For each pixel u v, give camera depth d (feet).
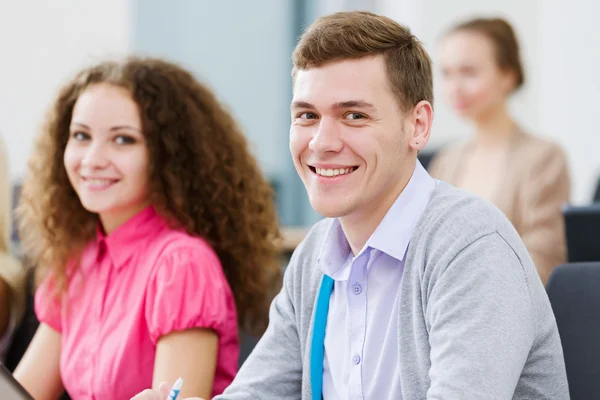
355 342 6.75
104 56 9.80
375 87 6.36
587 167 21.88
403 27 6.66
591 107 21.84
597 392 6.66
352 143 6.37
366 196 6.51
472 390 5.56
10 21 22.18
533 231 14.21
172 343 8.34
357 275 6.83
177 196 9.24
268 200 10.28
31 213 10.12
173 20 27.32
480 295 5.86
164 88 9.37
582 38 21.99
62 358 9.24
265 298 9.96
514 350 5.73
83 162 9.10
